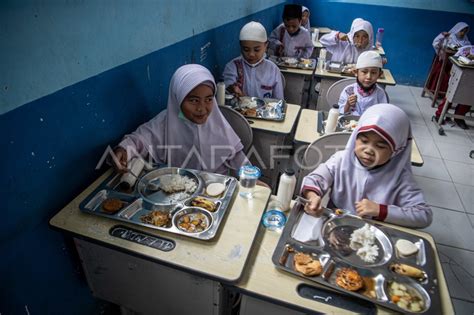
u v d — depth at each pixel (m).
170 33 1.61
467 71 3.09
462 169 2.81
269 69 2.38
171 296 0.99
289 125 1.82
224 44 2.45
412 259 0.88
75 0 0.98
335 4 5.14
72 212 1.00
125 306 1.14
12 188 0.89
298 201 1.08
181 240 0.91
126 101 1.35
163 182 1.16
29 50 0.86
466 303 1.58
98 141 1.22
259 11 3.39
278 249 0.89
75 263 1.20
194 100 1.28
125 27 1.25
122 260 0.98
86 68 1.08
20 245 0.96
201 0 1.91
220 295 0.91
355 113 2.22
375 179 1.17
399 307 0.74
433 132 3.51
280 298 0.77
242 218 1.00
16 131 0.87
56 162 1.03
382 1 4.86
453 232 2.06
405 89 4.95
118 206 1.01
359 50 3.36
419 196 1.12
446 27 4.71
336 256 0.88
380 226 1.00
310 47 3.71
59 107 1.00
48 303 1.11
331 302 0.77
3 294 0.93
